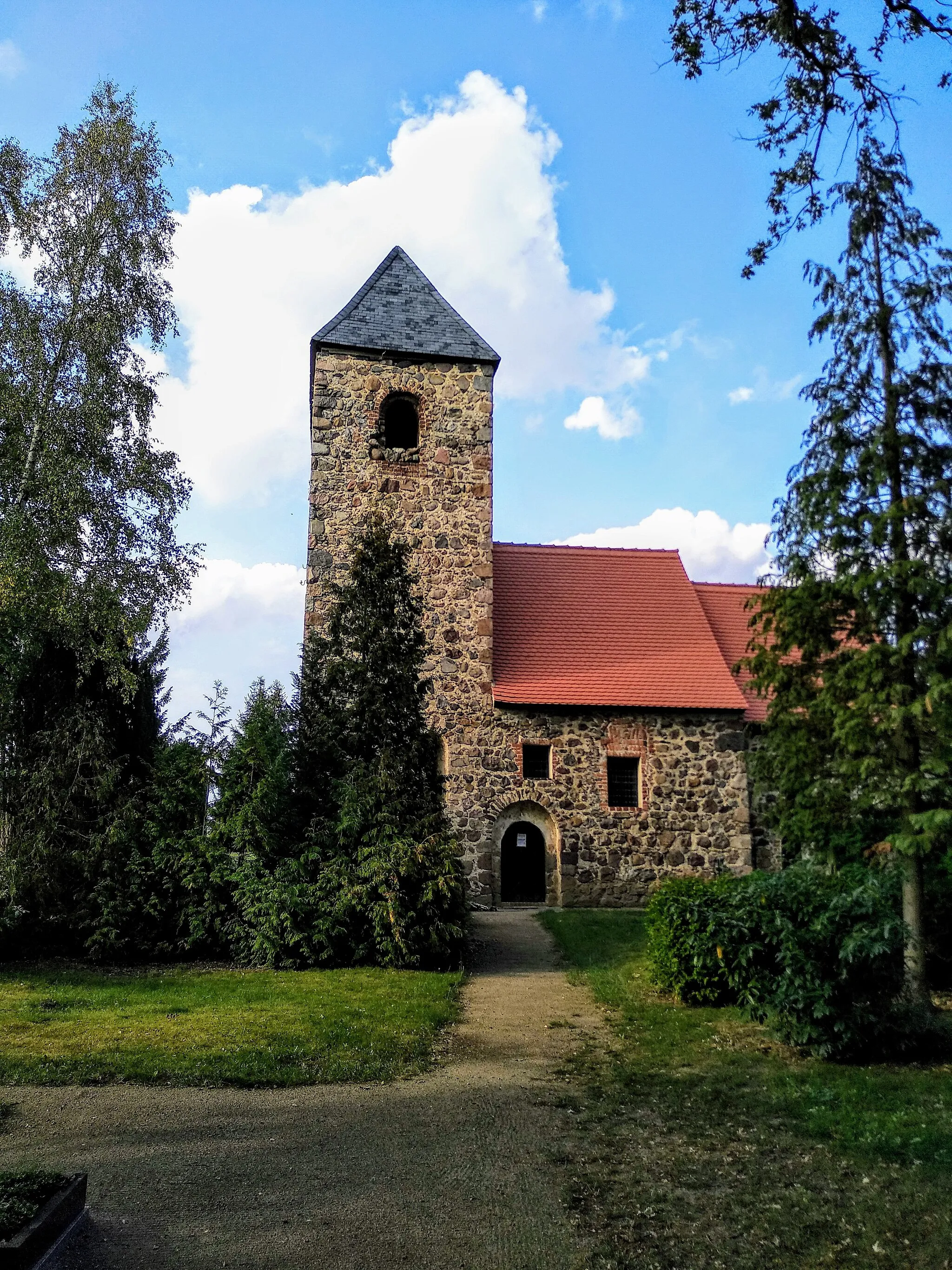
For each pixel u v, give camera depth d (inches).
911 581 363.9
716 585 957.2
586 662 804.0
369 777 515.8
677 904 396.8
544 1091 280.5
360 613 556.4
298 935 473.7
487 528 789.9
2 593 520.7
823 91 307.0
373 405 791.7
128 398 687.7
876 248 398.3
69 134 697.6
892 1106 258.1
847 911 314.8
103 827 508.7
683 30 303.9
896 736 376.2
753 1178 211.9
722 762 778.8
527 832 759.7
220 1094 275.7
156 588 658.2
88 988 418.3
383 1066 304.2
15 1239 156.6
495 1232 187.6
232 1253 177.9
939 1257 174.1
